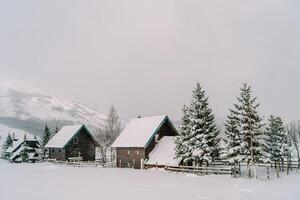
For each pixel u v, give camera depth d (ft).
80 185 96.17
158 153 176.55
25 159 275.18
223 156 135.64
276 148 171.12
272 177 123.75
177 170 152.25
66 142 240.53
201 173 137.49
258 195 75.31
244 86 135.03
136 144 184.03
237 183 100.58
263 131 131.13
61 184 98.89
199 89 147.64
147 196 74.28
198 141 141.59
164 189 86.22
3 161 307.99
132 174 139.23
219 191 82.07
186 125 152.76
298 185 93.35
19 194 77.92
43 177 123.65
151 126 191.11
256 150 128.16
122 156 197.57
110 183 101.45
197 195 75.36
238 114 135.13
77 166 211.00
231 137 135.64
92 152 254.68
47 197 73.41
